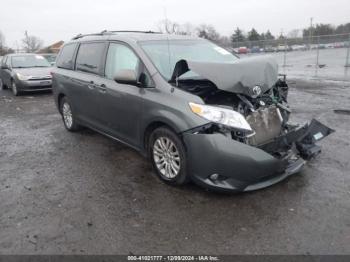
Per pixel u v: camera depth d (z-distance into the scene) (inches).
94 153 202.8
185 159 141.9
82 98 215.8
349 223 120.4
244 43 1051.3
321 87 448.1
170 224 123.5
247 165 128.8
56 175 171.5
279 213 128.3
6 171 179.2
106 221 126.6
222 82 137.3
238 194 143.3
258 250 108.0
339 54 1060.5
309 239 112.3
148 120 155.9
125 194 147.7
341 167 167.3
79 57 224.2
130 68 171.6
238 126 131.4
